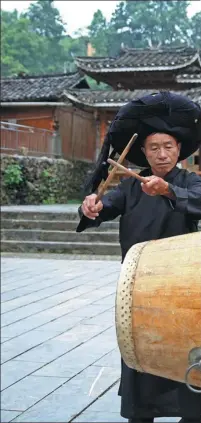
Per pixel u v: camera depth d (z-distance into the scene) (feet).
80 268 32.17
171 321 6.61
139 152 8.90
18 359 15.53
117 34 144.66
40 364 15.10
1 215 42.65
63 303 22.70
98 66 64.95
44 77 79.25
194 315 6.43
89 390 13.23
